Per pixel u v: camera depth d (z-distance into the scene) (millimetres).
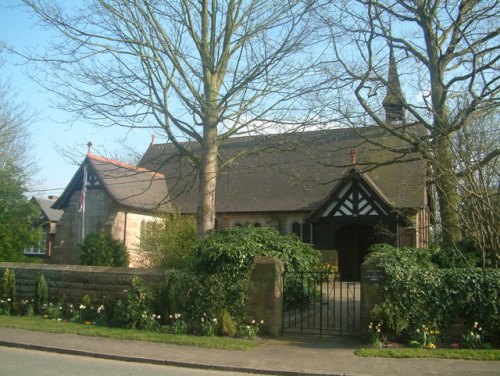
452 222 14562
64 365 9211
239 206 30125
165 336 11664
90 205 30625
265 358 9820
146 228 23891
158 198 32094
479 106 15172
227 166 17094
